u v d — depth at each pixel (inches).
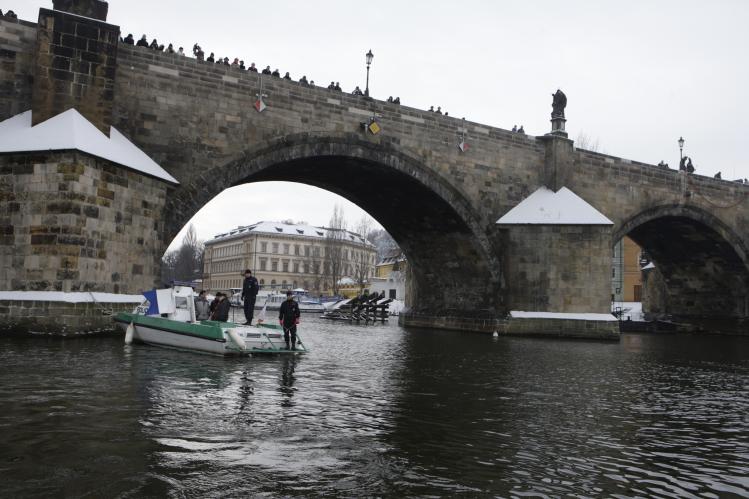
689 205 2146.9
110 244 1012.5
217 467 347.9
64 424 418.3
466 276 1899.6
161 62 1243.8
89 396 509.0
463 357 1032.8
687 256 2504.9
